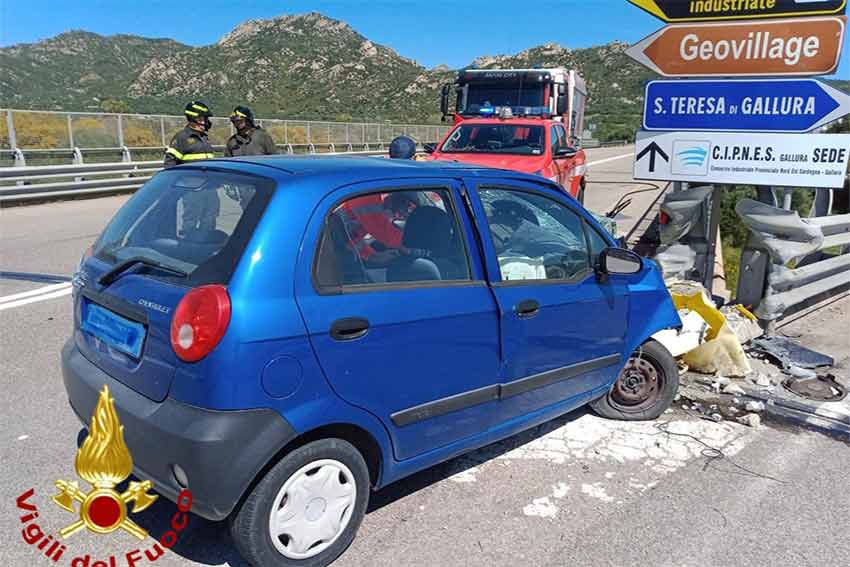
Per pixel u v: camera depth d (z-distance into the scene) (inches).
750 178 234.7
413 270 123.1
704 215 263.6
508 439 165.5
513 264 142.5
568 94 601.0
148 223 125.3
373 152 1278.3
